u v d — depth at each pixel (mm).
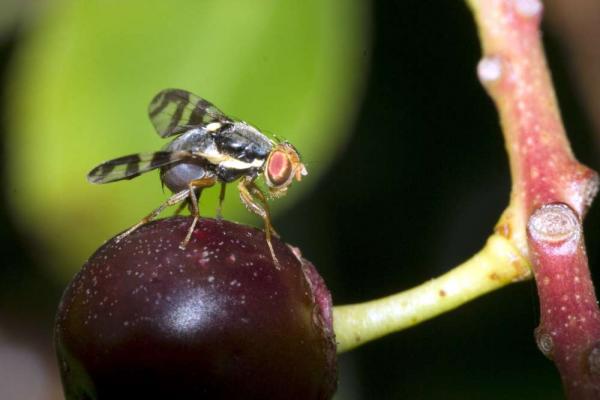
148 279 74
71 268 83
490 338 98
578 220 76
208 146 80
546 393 97
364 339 77
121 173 79
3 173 95
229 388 74
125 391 74
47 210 82
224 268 75
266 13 81
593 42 90
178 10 82
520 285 98
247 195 80
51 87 82
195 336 74
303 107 80
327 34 81
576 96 92
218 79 81
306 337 75
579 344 74
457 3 99
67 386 76
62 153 81
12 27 91
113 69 82
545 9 90
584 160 97
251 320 74
